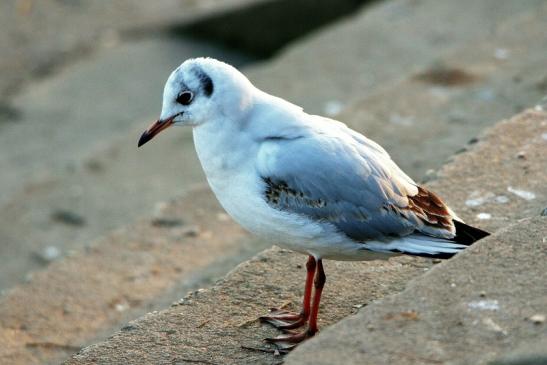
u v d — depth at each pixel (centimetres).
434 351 716
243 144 886
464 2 2105
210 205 1459
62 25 2409
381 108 1516
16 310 1264
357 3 2236
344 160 867
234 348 853
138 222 1435
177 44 2317
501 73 1552
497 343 718
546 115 1180
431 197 905
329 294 922
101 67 2250
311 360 716
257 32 2288
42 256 1570
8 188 1820
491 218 1000
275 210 875
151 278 1300
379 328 745
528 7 2028
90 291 1291
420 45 1966
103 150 1828
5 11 2458
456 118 1457
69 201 1691
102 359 845
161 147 1816
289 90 1864
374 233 874
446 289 780
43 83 2212
